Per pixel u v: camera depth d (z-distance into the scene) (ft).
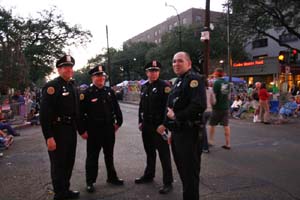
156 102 16.81
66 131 15.07
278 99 56.44
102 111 16.97
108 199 15.44
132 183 17.81
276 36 141.69
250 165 21.31
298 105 52.42
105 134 17.11
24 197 15.96
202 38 48.47
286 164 21.52
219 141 30.25
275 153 24.89
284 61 51.24
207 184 17.38
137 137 33.83
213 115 26.66
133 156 24.38
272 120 47.60
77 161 23.26
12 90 71.51
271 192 16.06
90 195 16.02
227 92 26.37
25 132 41.70
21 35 111.14
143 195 15.88
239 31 100.83
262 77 128.77
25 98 55.01
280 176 18.76
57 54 122.93
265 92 44.78
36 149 28.66
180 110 12.32
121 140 31.81
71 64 15.24
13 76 73.15
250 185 17.16
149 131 17.13
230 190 16.38
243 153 24.90
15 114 48.34
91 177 16.71
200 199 15.17
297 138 31.99
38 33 120.16
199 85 12.02
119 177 18.97
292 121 46.75
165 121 13.12
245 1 93.45
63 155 15.02
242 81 90.38
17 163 23.09
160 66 17.52
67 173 15.44
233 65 139.95
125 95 134.31
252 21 96.43
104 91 17.31
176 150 12.51
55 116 14.84
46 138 14.52
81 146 29.22
